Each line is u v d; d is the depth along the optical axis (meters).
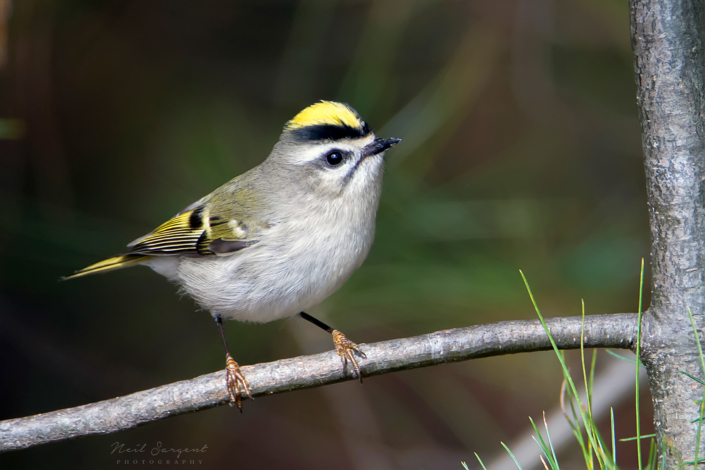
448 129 2.62
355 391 2.67
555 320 2.53
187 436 2.66
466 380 2.66
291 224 2.57
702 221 2.52
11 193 2.62
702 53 2.52
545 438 2.61
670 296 2.52
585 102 2.66
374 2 2.63
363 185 2.57
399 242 2.59
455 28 2.66
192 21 2.68
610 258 2.59
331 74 2.66
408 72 2.66
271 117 2.66
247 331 2.63
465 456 2.65
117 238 2.61
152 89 2.67
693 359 2.52
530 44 2.66
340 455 2.66
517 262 2.59
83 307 2.65
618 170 2.65
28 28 2.64
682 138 2.52
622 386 2.60
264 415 2.67
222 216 2.57
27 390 2.64
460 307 2.59
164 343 2.64
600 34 2.65
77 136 2.66
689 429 2.52
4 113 2.64
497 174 2.64
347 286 2.59
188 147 2.63
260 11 2.68
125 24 2.67
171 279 2.59
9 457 2.64
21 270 2.62
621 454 2.65
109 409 2.54
